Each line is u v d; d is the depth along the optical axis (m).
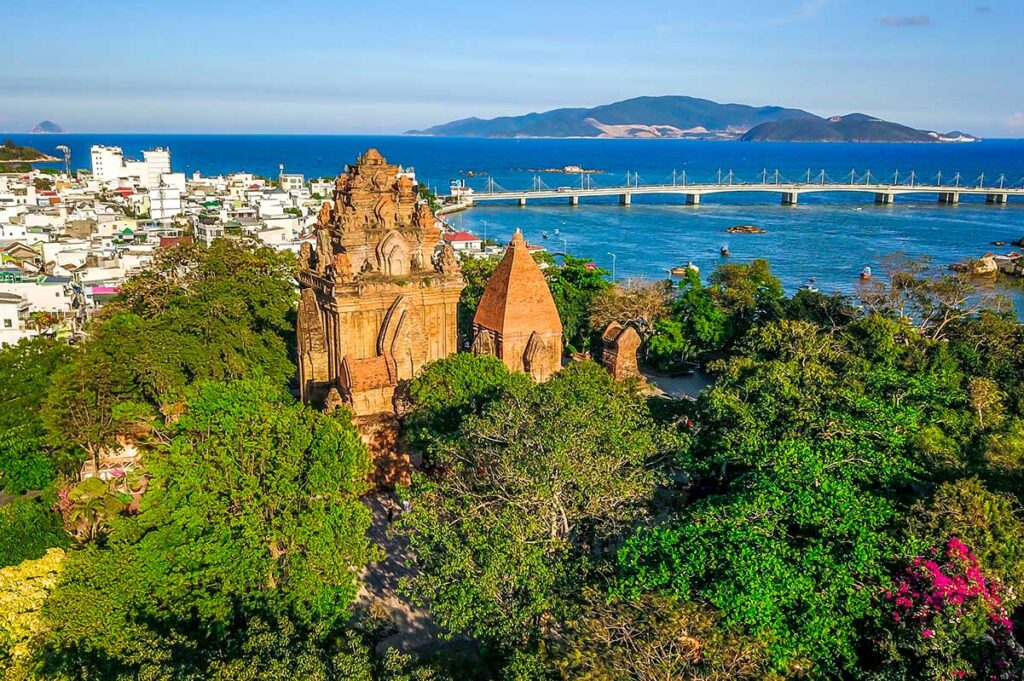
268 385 45.31
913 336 67.44
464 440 40.75
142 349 55.88
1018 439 41.25
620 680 26.95
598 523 37.31
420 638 38.94
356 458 40.44
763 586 29.89
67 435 51.41
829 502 35.47
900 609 30.03
